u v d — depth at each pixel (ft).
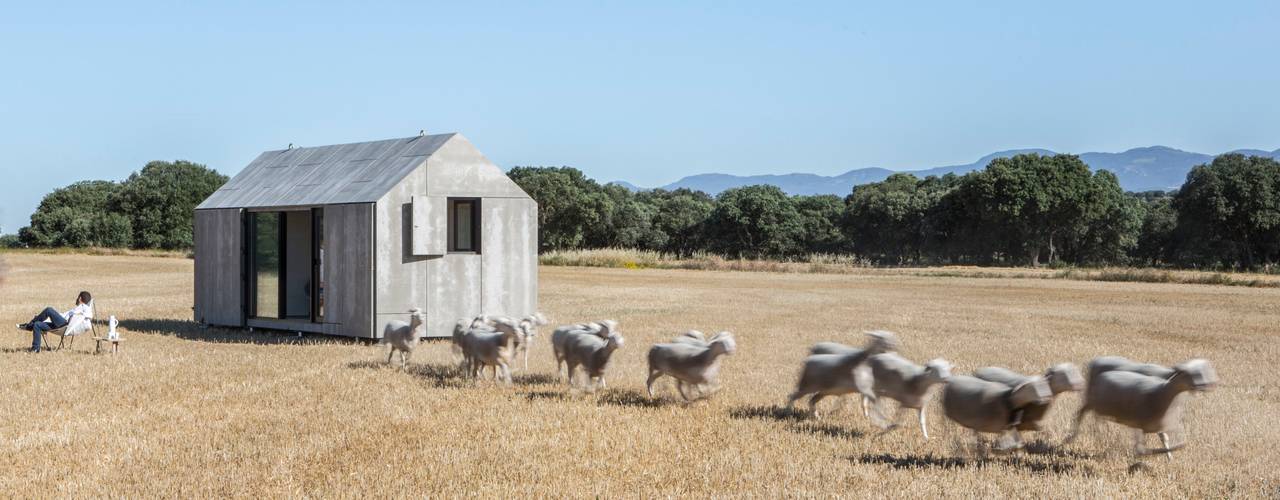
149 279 171.22
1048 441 39.24
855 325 90.38
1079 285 169.17
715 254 346.54
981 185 295.48
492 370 58.80
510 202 82.64
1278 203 265.95
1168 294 143.43
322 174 87.71
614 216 376.27
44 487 31.94
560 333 53.98
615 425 41.86
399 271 78.02
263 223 86.99
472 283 81.10
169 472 33.73
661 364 46.91
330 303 80.12
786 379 55.36
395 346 60.08
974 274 209.46
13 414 43.60
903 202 331.36
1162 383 33.17
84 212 374.63
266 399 47.78
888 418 44.06
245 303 86.53
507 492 31.42
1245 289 157.07
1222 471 34.73
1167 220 303.27
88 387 51.24
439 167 79.66
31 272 193.36
